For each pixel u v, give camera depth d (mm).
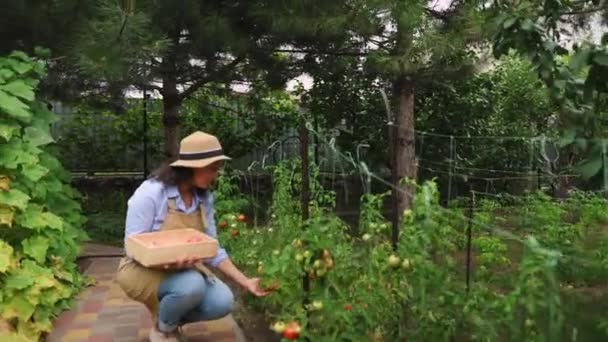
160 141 8828
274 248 3574
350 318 2441
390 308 2416
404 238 2262
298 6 5137
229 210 4793
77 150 8656
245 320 3582
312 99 7949
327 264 2580
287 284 2791
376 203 2760
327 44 5809
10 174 3574
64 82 5770
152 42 4250
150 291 2863
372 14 5059
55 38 4938
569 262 1727
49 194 4168
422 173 7027
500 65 8477
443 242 2289
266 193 6699
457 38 5156
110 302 3900
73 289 3967
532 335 1714
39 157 4094
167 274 2830
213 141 2887
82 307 3797
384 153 7824
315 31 5168
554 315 1602
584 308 1631
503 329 1924
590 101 2275
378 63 5430
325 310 2463
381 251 2434
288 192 4559
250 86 7129
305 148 2898
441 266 2266
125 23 3930
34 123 4012
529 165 6957
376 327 2461
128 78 4797
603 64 2088
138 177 8789
